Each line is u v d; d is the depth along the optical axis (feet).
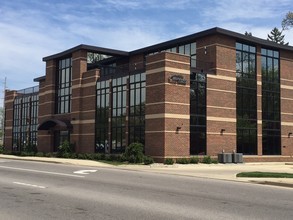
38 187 49.98
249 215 32.99
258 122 134.92
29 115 182.39
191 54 131.75
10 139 196.54
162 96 112.47
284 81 144.56
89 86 143.13
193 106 119.03
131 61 153.58
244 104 132.16
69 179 60.49
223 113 125.49
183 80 115.75
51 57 160.97
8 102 200.95
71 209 34.65
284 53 145.79
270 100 140.05
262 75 138.82
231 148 126.41
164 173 78.48
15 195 42.80
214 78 124.06
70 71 155.33
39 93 171.32
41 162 114.62
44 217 31.17
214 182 61.26
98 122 138.31
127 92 126.52
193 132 118.01
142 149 113.09
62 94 158.30
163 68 112.98
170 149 111.34
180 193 46.21
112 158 121.60
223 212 34.17
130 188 50.14
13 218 30.73
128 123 125.08
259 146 134.10
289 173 78.84
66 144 142.82
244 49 134.10
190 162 113.39
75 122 146.10
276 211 35.14
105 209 34.76
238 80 131.34
